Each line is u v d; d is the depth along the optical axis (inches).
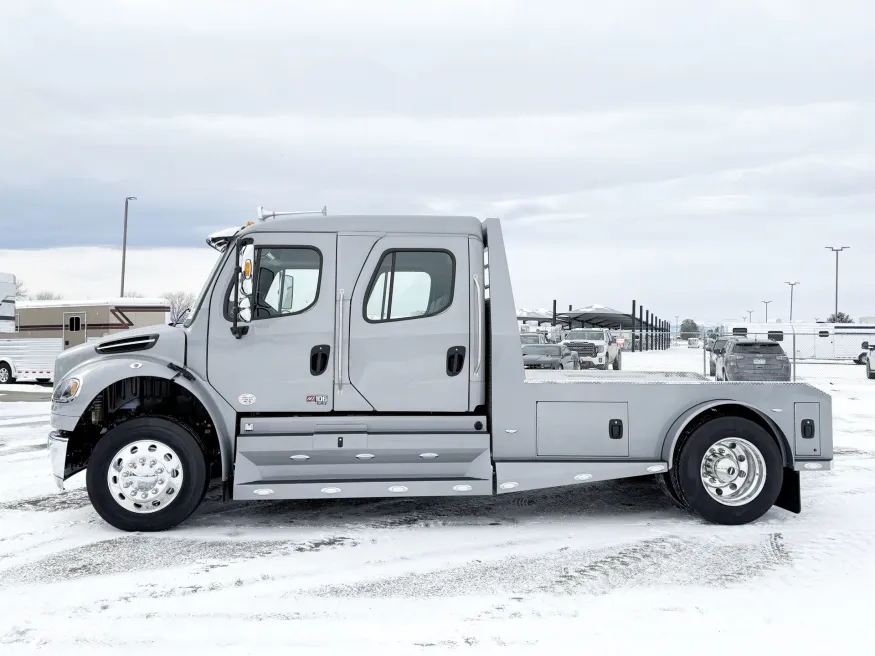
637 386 220.2
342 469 212.4
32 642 137.2
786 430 222.2
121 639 138.4
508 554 192.1
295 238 215.9
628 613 150.1
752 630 141.4
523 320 1589.6
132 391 229.5
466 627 143.3
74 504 249.4
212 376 212.2
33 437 419.2
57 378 220.4
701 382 225.9
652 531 214.4
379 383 214.2
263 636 139.5
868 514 233.5
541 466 214.7
